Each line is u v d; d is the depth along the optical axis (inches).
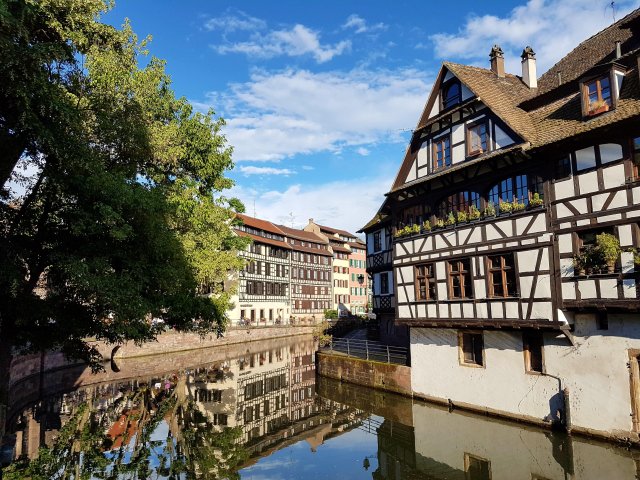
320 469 437.1
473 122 565.0
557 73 592.4
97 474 411.5
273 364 1153.4
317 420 625.3
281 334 1803.6
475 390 560.7
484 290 532.7
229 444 519.2
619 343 419.8
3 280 345.1
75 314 430.6
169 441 522.6
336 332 1373.0
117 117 475.8
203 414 657.6
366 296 3014.3
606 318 433.4
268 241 2076.8
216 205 738.2
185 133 694.5
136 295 410.3
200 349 1368.1
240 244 836.6
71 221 375.6
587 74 448.5
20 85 303.4
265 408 697.0
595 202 432.5
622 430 414.0
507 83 628.1
